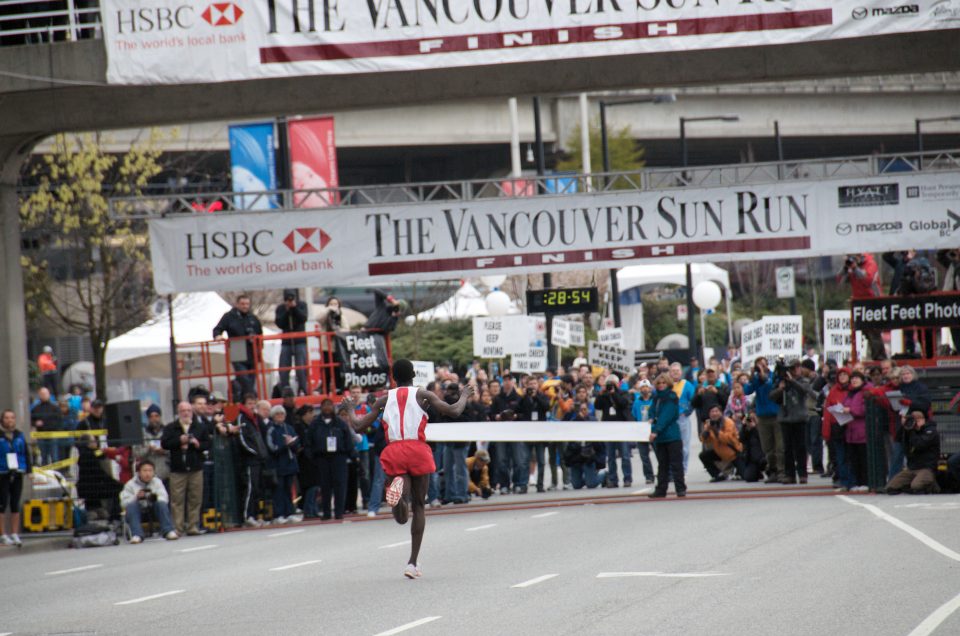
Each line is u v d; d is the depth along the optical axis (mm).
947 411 58219
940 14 57312
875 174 62438
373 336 66125
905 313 61625
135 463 56812
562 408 71812
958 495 52469
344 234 64688
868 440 55625
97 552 51000
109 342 92938
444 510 60094
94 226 95438
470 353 126000
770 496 56781
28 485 58812
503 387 68875
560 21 58250
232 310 65875
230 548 47906
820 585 29672
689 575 32125
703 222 63312
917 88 196250
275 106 65125
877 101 197750
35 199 95188
